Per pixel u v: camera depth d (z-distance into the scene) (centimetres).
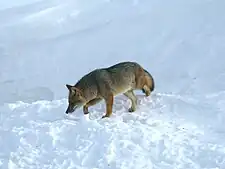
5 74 2320
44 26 3066
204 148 908
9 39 2895
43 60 2472
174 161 861
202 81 1689
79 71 2247
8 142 962
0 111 1192
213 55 2064
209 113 1111
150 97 1230
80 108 1188
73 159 879
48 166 864
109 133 951
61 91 1953
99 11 3209
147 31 2661
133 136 947
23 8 3438
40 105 1195
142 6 3152
